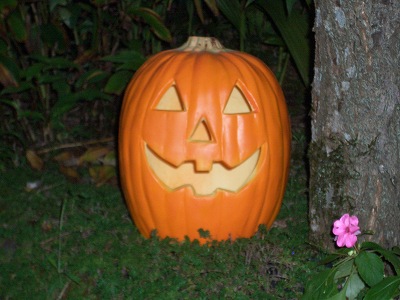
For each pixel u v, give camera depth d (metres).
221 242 1.38
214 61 1.37
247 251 1.35
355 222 1.22
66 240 1.47
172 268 1.32
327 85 1.33
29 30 2.03
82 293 1.28
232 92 1.41
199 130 1.41
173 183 1.39
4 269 1.36
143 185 1.39
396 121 1.28
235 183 1.40
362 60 1.26
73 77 2.13
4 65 1.86
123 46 2.34
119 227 1.52
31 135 2.09
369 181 1.32
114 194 1.77
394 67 1.25
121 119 1.44
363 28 1.25
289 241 1.41
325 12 1.29
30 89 2.10
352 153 1.32
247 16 2.27
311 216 1.43
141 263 1.32
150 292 1.24
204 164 1.33
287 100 2.39
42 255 1.41
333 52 1.30
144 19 1.94
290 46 1.87
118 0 1.99
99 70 1.97
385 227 1.33
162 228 1.41
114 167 1.91
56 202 1.72
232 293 1.24
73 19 1.99
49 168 1.98
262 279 1.27
